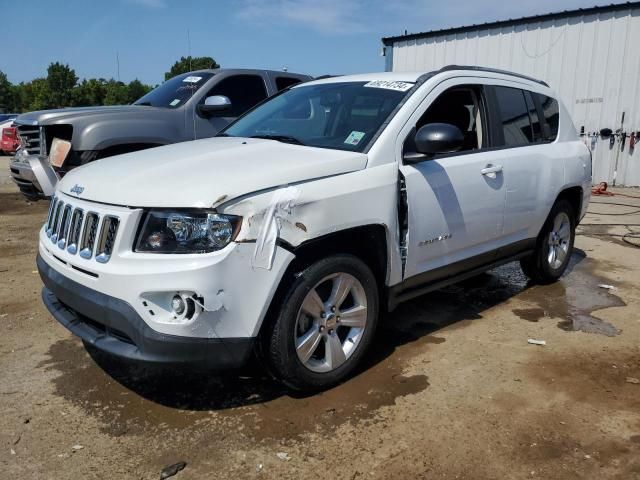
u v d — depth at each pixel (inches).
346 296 131.6
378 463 105.0
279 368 120.0
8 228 306.5
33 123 254.4
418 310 185.9
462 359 148.5
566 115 215.8
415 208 141.0
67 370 140.2
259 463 104.7
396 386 133.5
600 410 124.1
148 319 106.2
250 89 298.2
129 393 129.3
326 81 179.5
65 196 132.0
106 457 106.1
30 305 184.9
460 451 108.7
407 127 142.9
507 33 502.3
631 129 464.1
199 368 109.5
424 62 554.9
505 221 175.5
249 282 109.7
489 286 213.2
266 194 112.8
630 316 181.6
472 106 171.2
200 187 109.8
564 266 217.6
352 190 125.6
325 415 120.7
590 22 462.9
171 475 101.1
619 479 101.3
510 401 127.3
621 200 419.5
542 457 107.3
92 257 114.3
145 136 255.1
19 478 100.0
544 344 158.4
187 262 105.3
